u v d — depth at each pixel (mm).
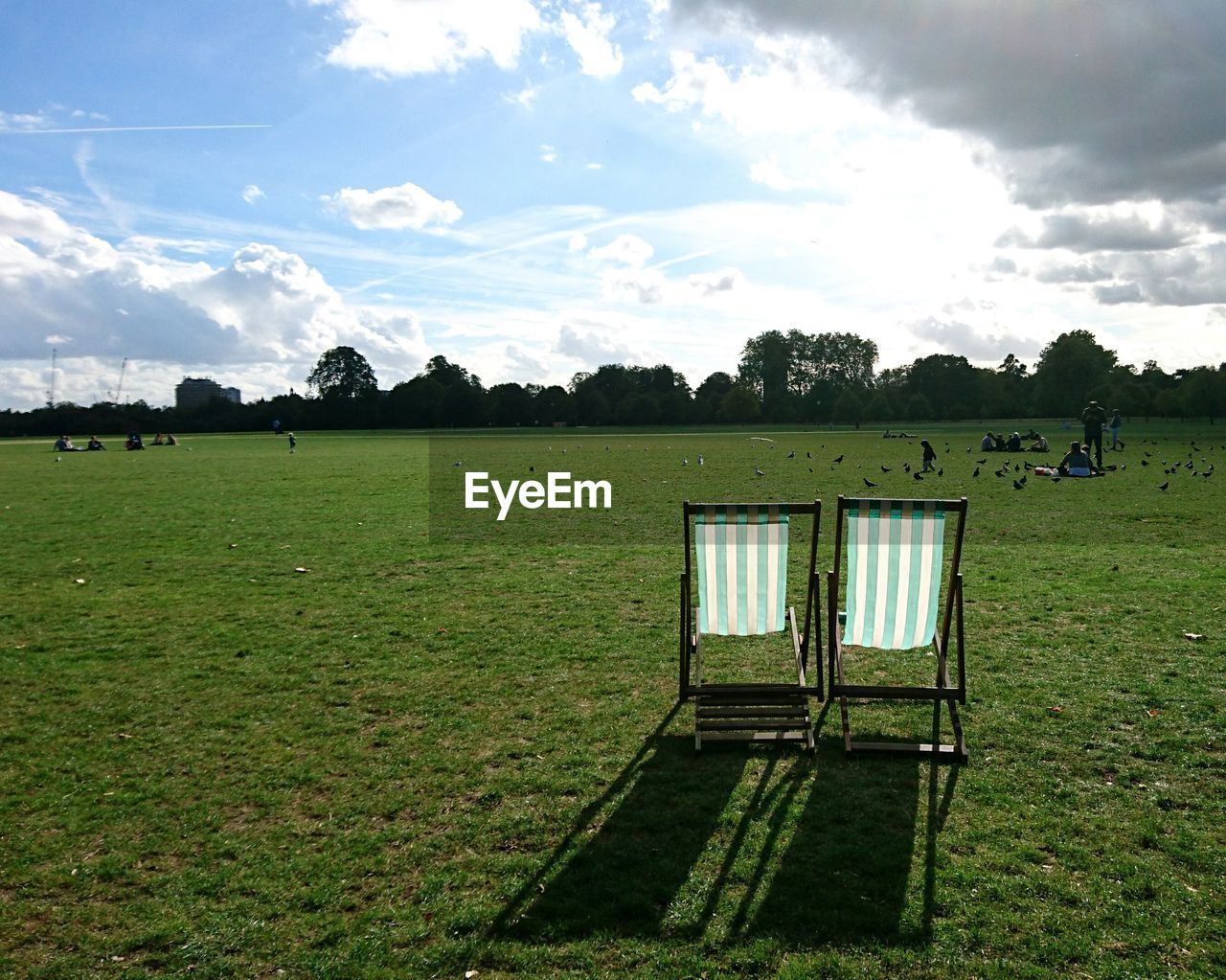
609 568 13711
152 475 35656
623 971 4094
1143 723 6953
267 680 8383
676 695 7859
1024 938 4297
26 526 19484
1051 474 27906
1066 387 132125
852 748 6559
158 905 4684
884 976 4027
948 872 4887
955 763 6355
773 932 4367
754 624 7504
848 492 25375
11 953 4297
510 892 4770
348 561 14594
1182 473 28875
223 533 18156
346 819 5613
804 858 5059
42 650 9523
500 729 7098
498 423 145250
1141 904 4562
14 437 117250
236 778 6234
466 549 15766
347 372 163750
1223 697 7449
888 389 153500
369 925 4477
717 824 5492
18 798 5949
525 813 5660
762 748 6703
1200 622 9773
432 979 4066
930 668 8438
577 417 146875
